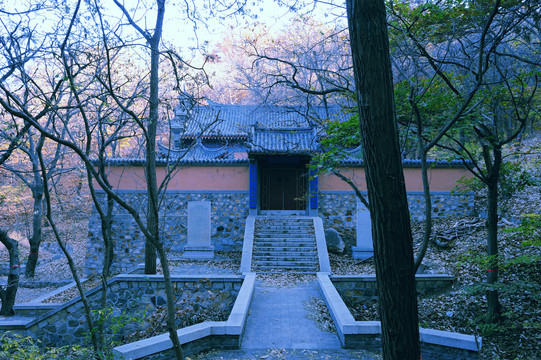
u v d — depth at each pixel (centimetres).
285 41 1515
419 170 1641
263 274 1286
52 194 2316
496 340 750
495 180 779
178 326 982
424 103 707
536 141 1789
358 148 1611
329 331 786
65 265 1777
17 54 575
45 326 980
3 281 1557
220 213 1661
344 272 1350
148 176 419
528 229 777
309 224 1585
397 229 302
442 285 1046
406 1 727
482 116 732
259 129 1647
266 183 1825
